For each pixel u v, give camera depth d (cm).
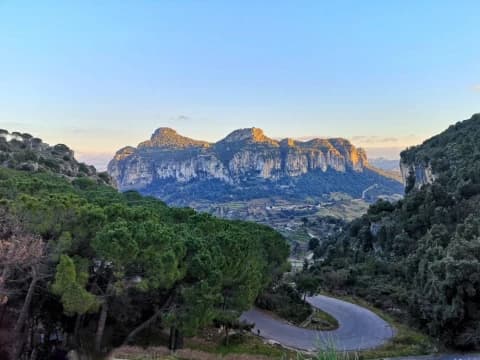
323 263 9262
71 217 2347
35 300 2559
